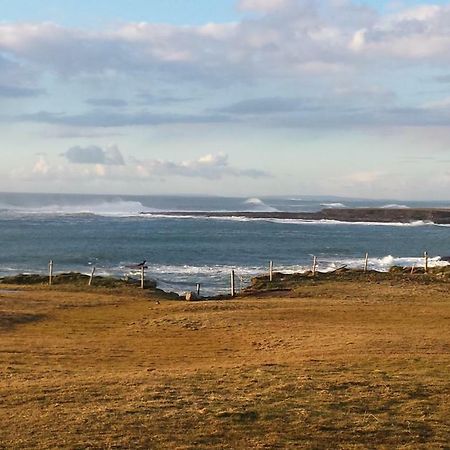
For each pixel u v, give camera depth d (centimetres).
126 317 2403
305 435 911
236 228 11400
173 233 9781
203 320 2205
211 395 1114
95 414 1002
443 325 2005
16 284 3569
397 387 1164
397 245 8206
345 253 6950
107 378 1297
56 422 966
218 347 1777
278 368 1362
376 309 2370
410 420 981
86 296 2991
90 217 14788
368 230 11562
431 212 15375
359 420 977
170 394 1125
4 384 1261
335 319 2159
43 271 5116
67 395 1138
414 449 868
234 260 6019
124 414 998
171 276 4703
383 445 881
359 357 1466
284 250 7150
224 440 888
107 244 7681
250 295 3077
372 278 3447
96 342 1880
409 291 2980
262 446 866
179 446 861
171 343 1855
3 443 878
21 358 1609
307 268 5253
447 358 1442
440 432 934
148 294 3216
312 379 1231
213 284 4284
